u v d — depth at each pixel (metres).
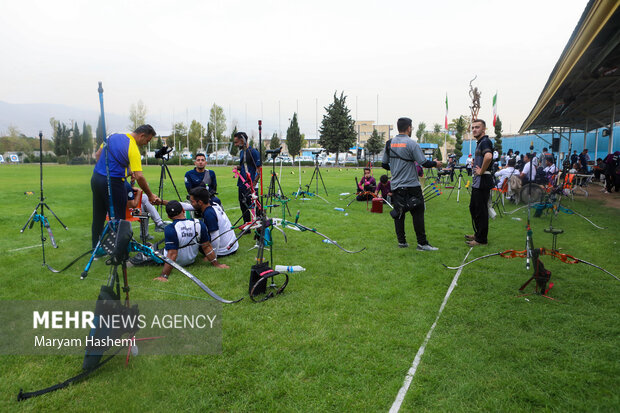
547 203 7.94
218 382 2.19
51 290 3.55
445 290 3.65
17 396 2.03
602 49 6.98
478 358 2.44
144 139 4.37
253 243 5.51
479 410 1.96
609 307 3.21
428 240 5.86
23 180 14.11
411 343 2.63
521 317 3.03
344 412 1.95
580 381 2.19
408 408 1.97
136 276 4.02
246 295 3.50
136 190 5.49
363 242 5.68
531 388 2.13
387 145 5.36
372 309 3.22
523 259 4.70
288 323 2.93
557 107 12.31
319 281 3.90
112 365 2.35
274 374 2.27
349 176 21.86
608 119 18.55
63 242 5.50
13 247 5.20
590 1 5.08
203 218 4.62
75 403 2.00
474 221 5.56
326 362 2.39
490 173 5.35
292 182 17.39
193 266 4.36
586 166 15.00
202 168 5.81
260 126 4.15
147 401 2.02
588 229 6.52
